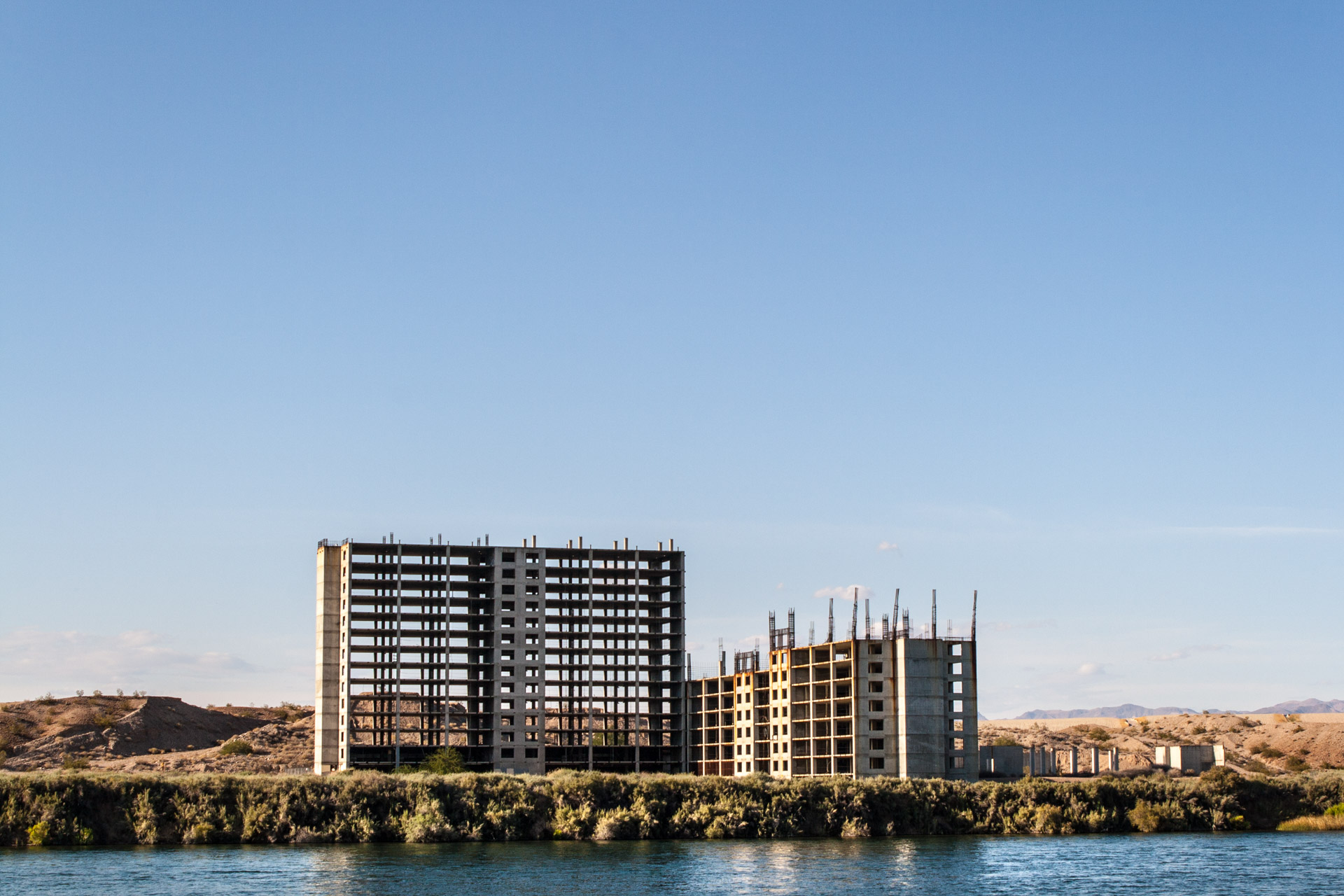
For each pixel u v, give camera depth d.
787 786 185.12
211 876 133.50
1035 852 161.62
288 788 168.75
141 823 159.50
